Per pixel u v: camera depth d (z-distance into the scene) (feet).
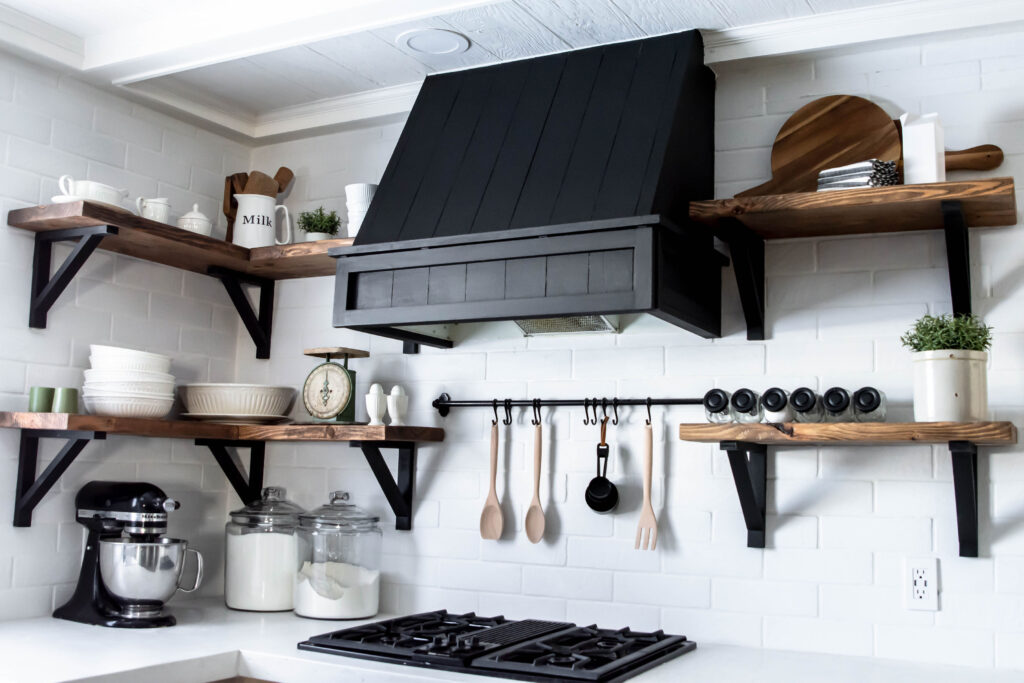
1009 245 7.57
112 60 8.99
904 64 8.08
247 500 10.55
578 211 7.56
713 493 8.36
